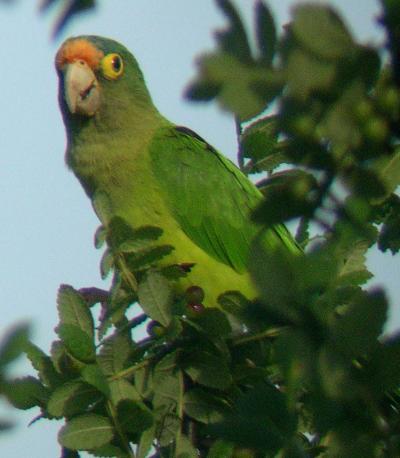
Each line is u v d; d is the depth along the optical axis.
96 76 12.05
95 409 6.18
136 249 6.62
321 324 3.24
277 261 3.28
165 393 7.10
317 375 3.22
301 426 4.20
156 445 7.04
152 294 6.89
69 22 3.40
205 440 7.37
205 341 7.07
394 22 3.17
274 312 3.26
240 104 3.30
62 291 6.62
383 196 3.41
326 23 3.23
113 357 6.73
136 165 11.91
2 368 3.25
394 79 3.27
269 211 3.39
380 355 3.22
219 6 3.31
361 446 3.37
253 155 7.46
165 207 11.80
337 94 3.29
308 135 3.35
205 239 11.68
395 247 5.71
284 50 3.29
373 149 3.34
